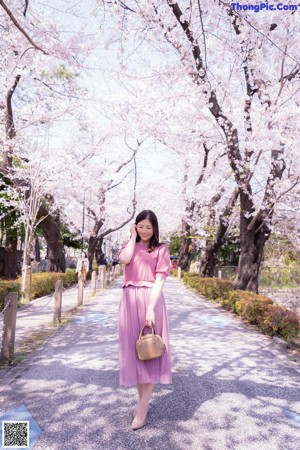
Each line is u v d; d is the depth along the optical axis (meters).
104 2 7.68
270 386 4.10
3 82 10.38
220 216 16.64
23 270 11.63
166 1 7.77
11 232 19.48
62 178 15.01
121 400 3.53
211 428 2.99
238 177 11.08
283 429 3.02
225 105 11.25
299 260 21.55
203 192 18.84
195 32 8.51
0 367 4.61
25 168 14.77
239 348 5.99
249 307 8.22
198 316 9.37
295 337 6.76
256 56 9.45
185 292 16.02
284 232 18.62
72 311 9.67
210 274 18.11
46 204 17.75
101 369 4.54
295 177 12.41
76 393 3.70
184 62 8.98
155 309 3.03
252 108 10.58
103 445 2.68
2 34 8.35
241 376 4.45
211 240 18.91
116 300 12.16
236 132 10.91
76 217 24.95
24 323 7.84
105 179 19.92
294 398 3.74
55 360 4.95
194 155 18.53
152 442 2.74
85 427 2.96
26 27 7.84
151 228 3.11
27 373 4.36
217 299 12.59
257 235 11.74
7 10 5.21
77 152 17.45
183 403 3.50
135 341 2.96
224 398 3.67
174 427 2.99
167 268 3.07
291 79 10.27
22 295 11.12
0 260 19.59
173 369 4.66
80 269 14.33
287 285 20.30
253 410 3.39
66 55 8.09
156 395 3.68
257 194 15.27
